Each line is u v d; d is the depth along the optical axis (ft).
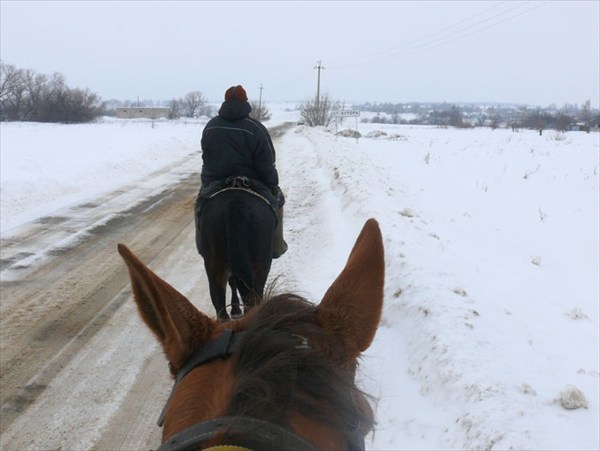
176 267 29.81
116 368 19.08
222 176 19.19
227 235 17.80
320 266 28.35
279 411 4.13
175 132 116.57
